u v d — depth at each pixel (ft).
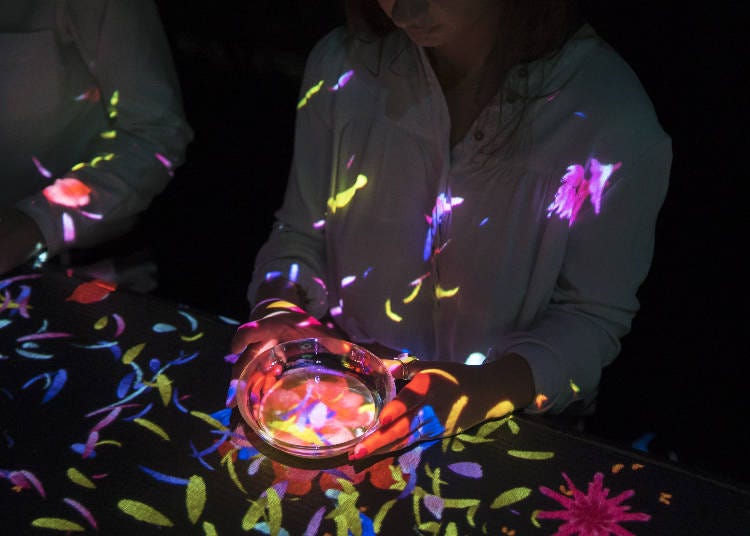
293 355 4.46
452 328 6.17
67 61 7.17
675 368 10.11
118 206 6.82
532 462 4.00
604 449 4.09
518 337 5.16
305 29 13.02
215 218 11.46
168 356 4.61
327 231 6.49
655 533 3.62
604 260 5.49
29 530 3.53
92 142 7.62
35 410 4.19
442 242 5.88
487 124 5.45
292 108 13.24
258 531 3.56
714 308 10.82
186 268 10.49
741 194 12.20
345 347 4.47
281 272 6.08
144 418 4.16
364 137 6.02
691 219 11.95
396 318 6.38
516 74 5.33
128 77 7.07
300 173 6.44
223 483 3.79
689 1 13.21
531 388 4.83
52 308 4.95
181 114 7.51
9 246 5.86
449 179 5.72
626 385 9.92
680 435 9.27
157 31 7.31
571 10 5.32
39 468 3.84
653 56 13.34
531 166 5.46
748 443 9.14
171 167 7.44
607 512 3.72
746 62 13.05
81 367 4.50
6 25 6.80
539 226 5.60
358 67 5.98
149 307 5.00
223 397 4.32
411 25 4.68
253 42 13.29
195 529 3.55
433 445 4.08
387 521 3.62
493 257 5.77
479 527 3.62
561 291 5.73
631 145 5.25
